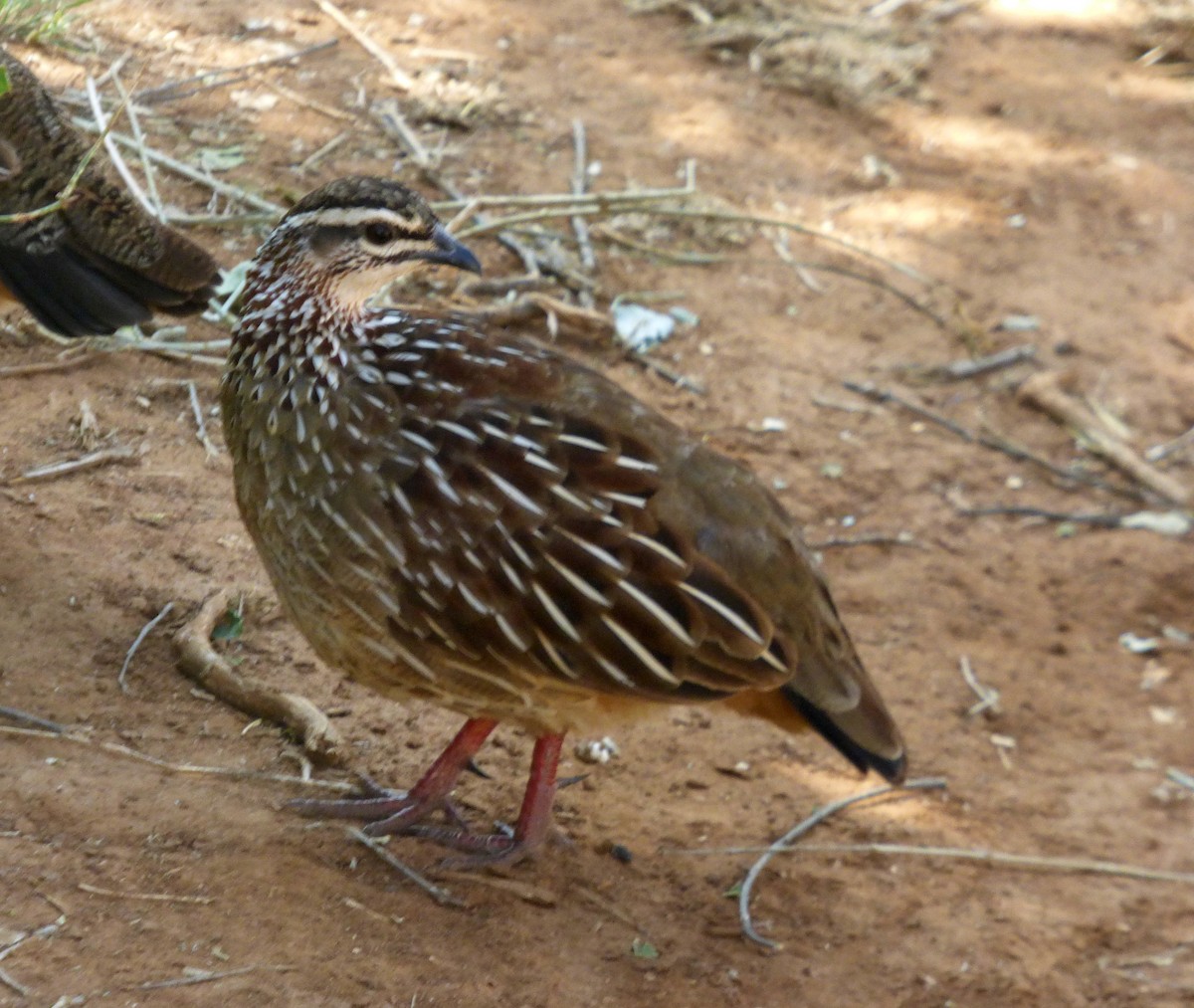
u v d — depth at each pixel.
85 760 7.91
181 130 13.52
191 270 9.20
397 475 7.44
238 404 7.85
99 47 14.20
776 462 12.91
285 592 7.82
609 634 7.39
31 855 7.21
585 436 7.53
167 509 9.91
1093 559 13.01
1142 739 11.41
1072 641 12.23
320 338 7.59
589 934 8.16
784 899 9.04
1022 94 18.48
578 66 16.50
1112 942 9.45
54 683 8.36
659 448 7.64
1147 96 19.05
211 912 7.23
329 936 7.36
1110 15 20.45
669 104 16.36
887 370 14.19
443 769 8.33
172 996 6.71
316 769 8.51
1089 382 14.72
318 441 7.51
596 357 13.14
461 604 7.39
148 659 8.78
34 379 10.58
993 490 13.45
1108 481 13.82
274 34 15.42
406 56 15.73
